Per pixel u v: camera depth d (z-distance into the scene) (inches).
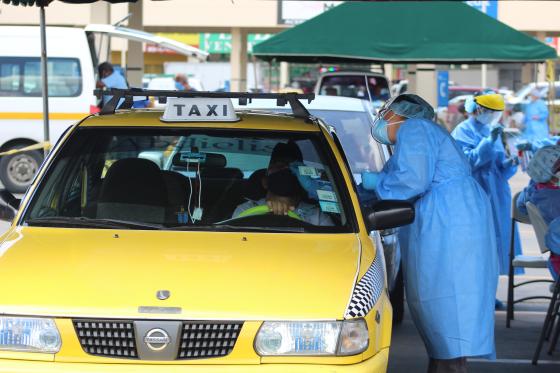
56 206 443.2
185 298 346.0
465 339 430.9
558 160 605.9
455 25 727.7
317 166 459.2
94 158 467.5
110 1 817.5
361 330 349.4
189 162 464.1
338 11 741.9
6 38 1382.9
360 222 432.5
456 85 3639.3
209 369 334.6
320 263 382.3
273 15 2449.6
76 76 1376.7
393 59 735.7
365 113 700.0
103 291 349.4
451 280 434.3
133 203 442.9
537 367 570.9
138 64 1736.0
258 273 368.2
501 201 748.0
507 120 2023.9
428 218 440.1
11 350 338.0
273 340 340.2
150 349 336.2
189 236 411.8
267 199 447.8
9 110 1378.0
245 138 469.4
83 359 337.1
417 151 439.8
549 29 1814.7
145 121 475.5
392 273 565.6
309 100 508.4
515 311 736.3
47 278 359.3
